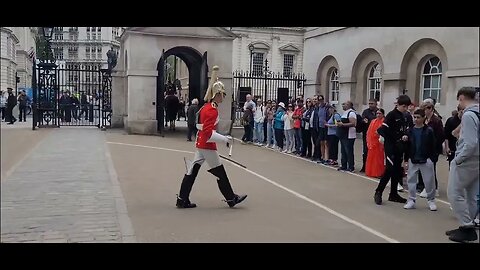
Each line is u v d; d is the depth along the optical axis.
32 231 5.23
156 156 12.32
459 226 5.79
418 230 6.05
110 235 5.21
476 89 6.59
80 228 5.45
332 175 10.50
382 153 10.21
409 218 6.73
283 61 39.62
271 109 15.98
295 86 23.34
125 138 16.52
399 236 5.72
